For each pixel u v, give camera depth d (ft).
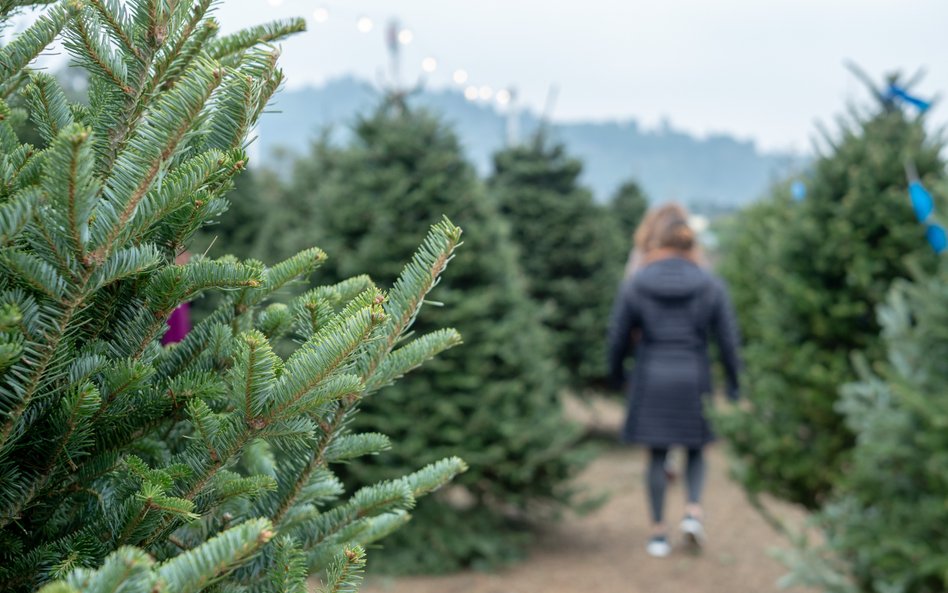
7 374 2.45
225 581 3.02
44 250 2.43
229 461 2.90
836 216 13.80
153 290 2.83
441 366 13.51
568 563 14.99
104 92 3.09
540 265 24.44
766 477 13.52
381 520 3.72
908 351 9.15
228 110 2.89
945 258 9.33
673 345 15.60
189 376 2.93
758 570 14.93
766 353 14.01
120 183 2.50
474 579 13.91
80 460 2.92
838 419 12.80
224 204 2.97
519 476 13.85
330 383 2.77
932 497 8.58
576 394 25.34
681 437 15.47
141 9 2.82
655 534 15.83
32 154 2.93
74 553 2.63
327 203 14.98
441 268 3.03
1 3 3.08
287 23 3.52
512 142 27.37
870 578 9.43
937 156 13.67
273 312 3.41
